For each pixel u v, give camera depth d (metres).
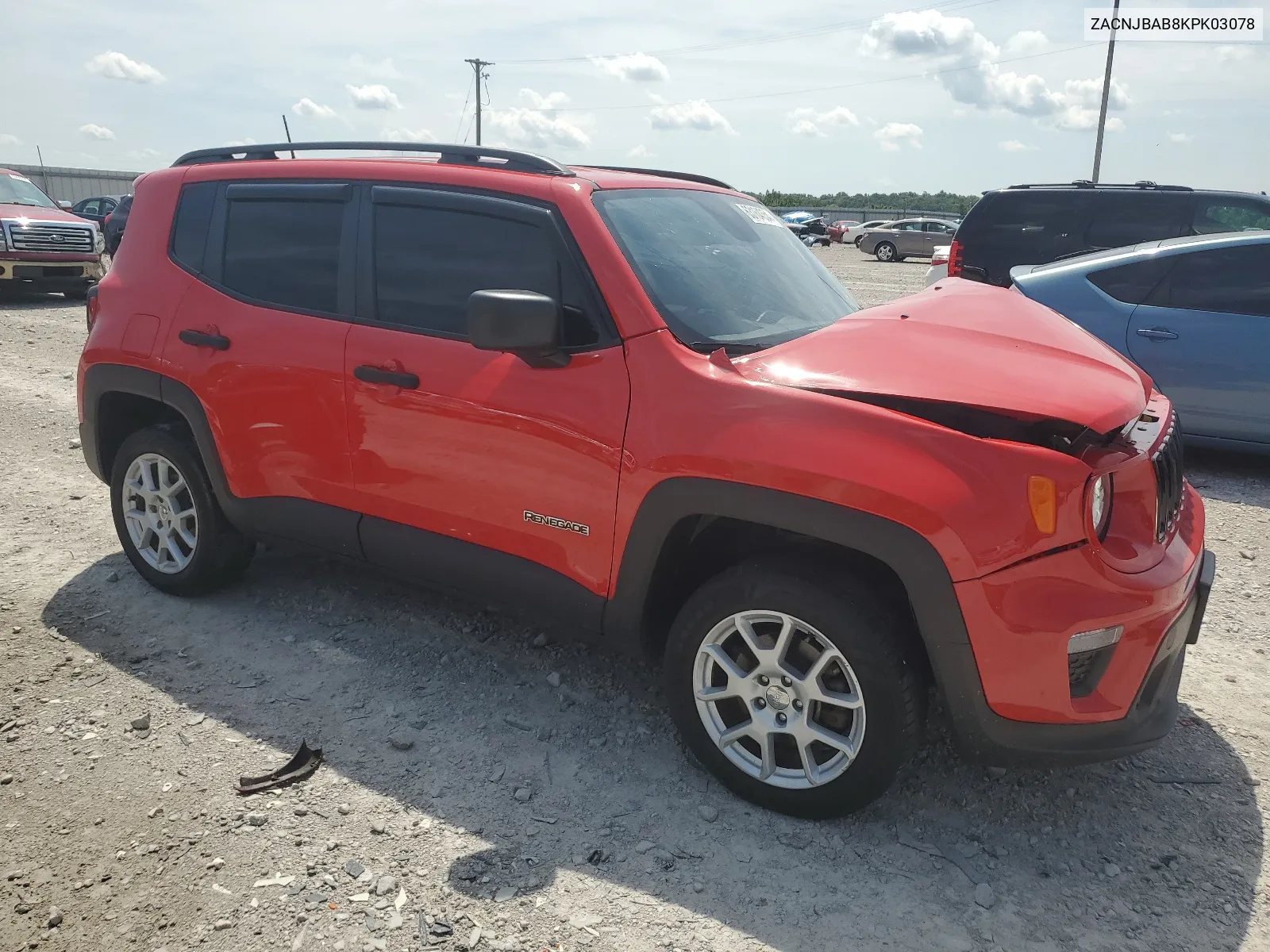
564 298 2.97
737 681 2.75
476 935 2.29
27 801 2.74
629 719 3.27
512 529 3.08
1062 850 2.68
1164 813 2.85
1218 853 2.68
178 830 2.64
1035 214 9.19
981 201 9.44
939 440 2.41
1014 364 2.71
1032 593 2.37
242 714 3.23
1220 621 4.19
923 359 2.70
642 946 2.28
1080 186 9.20
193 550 3.96
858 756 2.59
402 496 3.31
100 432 4.19
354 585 4.25
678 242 3.22
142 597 4.09
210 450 3.76
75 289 14.43
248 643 3.72
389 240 3.36
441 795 2.83
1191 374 6.29
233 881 2.45
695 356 2.78
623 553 2.84
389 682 3.46
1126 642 2.47
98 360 4.05
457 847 2.60
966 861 2.62
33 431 6.77
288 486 3.61
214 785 2.84
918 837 2.71
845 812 2.70
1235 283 6.23
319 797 2.80
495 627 3.90
